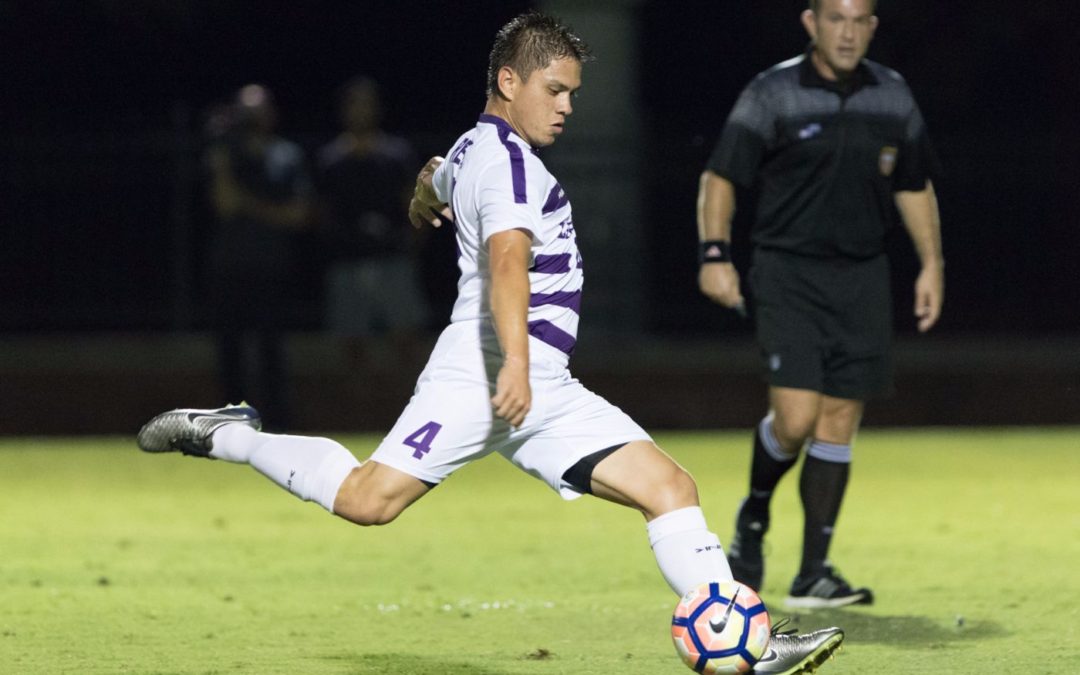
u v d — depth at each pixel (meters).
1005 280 68.31
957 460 50.50
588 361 61.56
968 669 21.94
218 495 43.19
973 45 87.75
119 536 35.34
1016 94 89.06
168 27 90.25
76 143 64.88
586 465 19.38
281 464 20.11
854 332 26.78
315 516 38.91
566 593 28.27
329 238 56.62
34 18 91.31
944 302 68.81
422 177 21.56
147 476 47.75
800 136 26.31
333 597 27.78
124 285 67.56
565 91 19.47
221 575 30.08
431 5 93.81
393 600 27.50
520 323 17.92
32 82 92.38
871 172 26.36
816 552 27.36
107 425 60.72
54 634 24.36
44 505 40.94
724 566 19.30
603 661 22.53
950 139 66.62
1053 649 23.25
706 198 27.16
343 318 56.81
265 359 54.41
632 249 64.25
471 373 19.42
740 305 27.22
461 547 33.72
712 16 91.00
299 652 23.11
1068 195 67.50
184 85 93.69
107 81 93.00
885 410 61.59
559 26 19.53
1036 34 88.19
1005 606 26.81
